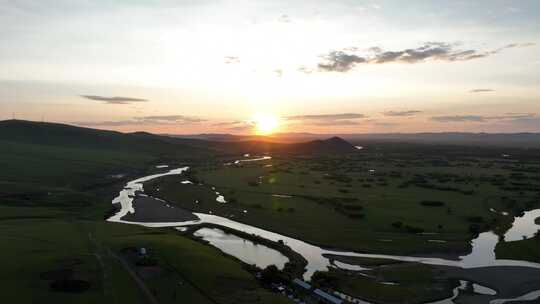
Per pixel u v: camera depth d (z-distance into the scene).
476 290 71.62
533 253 90.12
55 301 59.41
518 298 68.56
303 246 98.56
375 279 76.00
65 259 76.81
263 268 82.81
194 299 63.81
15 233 95.81
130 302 61.00
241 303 63.09
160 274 72.62
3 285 63.28
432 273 78.69
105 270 72.69
